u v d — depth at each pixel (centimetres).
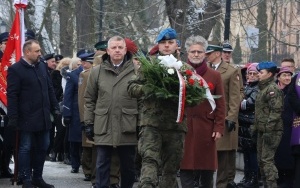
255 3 2420
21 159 1157
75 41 2891
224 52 1318
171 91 871
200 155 1011
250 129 1231
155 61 873
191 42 1021
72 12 3122
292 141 1109
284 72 1224
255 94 1248
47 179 1349
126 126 1035
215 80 1018
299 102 1098
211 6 2056
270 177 1166
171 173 904
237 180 1369
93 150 1240
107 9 2897
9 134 1270
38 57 1153
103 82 1046
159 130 882
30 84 1148
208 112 1016
